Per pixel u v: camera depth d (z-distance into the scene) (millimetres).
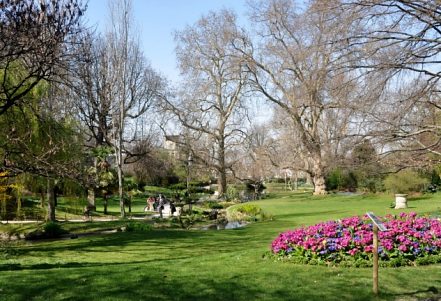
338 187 44031
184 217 27391
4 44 9867
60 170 12203
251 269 8539
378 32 7836
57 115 19609
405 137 8523
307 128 30797
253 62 38156
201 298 6605
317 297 6660
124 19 32594
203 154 45000
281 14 25266
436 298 6676
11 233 19250
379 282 7402
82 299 6484
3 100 11406
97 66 31484
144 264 9797
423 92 8125
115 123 33219
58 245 16078
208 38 42062
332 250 9094
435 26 7754
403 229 9711
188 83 42969
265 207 31656
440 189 33344
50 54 10789
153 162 47875
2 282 7422
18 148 13227
